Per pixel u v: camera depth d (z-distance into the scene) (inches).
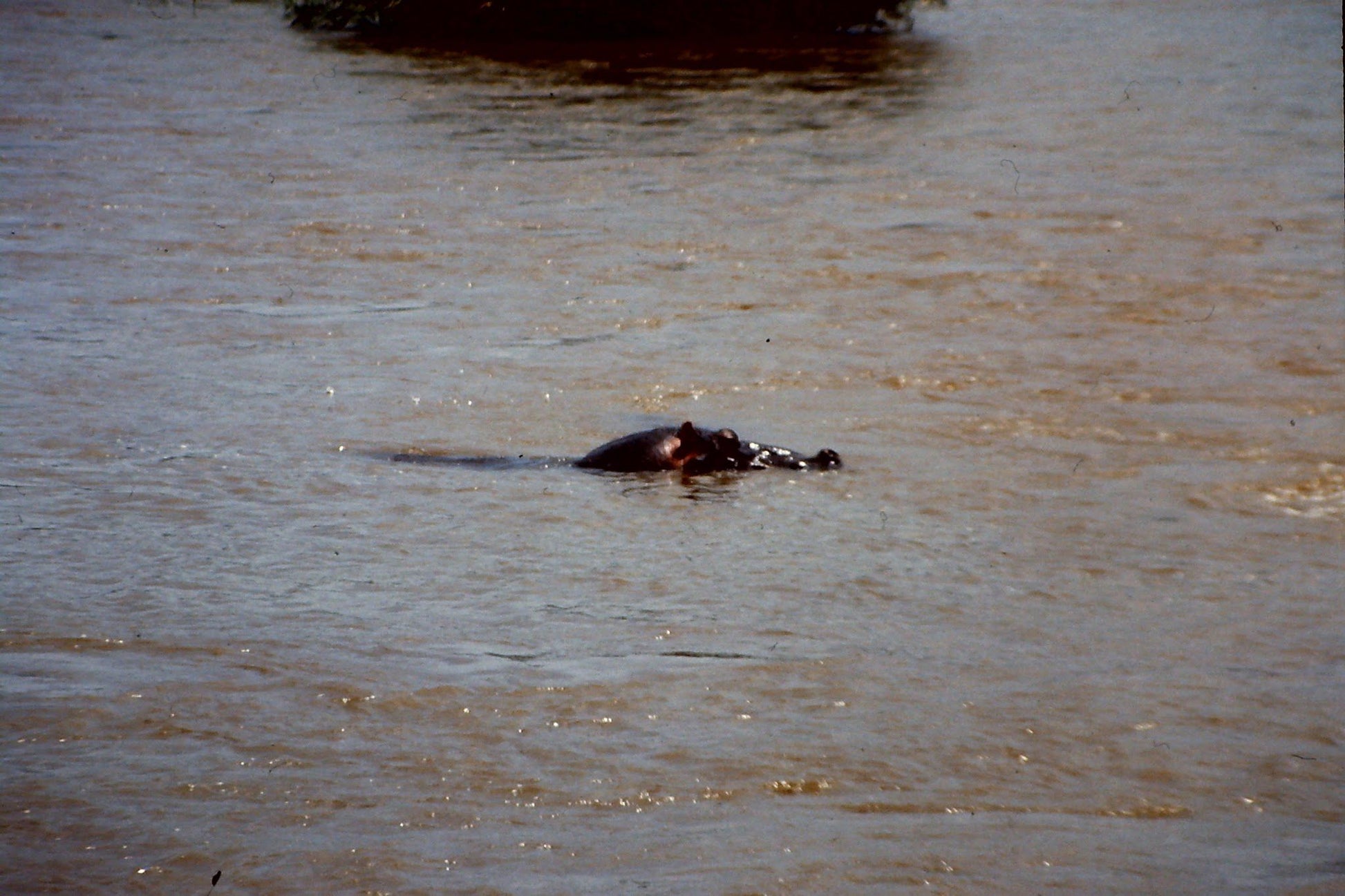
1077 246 2733.8
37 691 1020.5
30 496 1462.8
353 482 1528.1
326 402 1841.8
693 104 4306.1
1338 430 1736.0
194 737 956.6
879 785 907.4
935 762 938.7
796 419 1801.2
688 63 5022.1
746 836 837.2
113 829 839.7
